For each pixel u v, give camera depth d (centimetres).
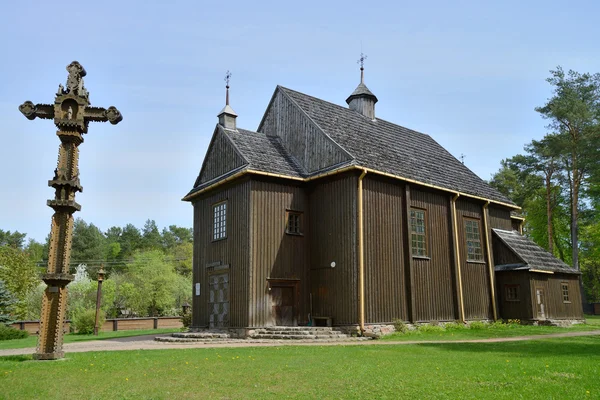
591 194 4912
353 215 2145
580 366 1130
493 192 3105
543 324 2820
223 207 2380
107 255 8825
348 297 2108
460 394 830
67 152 1333
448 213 2650
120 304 5772
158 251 8138
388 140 2767
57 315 1276
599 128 4116
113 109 1345
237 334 2102
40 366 1135
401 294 2267
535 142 4678
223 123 2516
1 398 816
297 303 2236
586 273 6381
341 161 2219
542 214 5334
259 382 941
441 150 3228
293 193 2323
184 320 2916
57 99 1330
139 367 1116
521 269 2817
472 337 2050
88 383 938
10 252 4550
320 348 1553
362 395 830
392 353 1412
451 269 2586
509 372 1044
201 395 840
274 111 2705
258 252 2152
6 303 3297
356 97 2986
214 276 2361
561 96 4428
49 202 1289
